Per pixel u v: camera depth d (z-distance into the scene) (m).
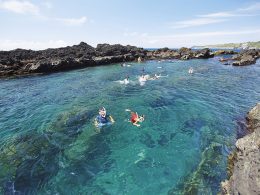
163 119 15.75
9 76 38.41
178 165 10.25
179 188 8.73
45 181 9.44
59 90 26.25
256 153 8.05
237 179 7.57
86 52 59.88
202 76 33.22
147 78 31.94
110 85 28.00
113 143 12.52
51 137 13.44
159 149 11.72
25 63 44.75
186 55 63.72
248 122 15.00
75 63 48.34
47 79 34.72
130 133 13.70
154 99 20.70
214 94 22.39
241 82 28.53
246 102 19.70
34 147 12.29
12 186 9.14
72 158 11.13
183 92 23.25
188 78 31.64
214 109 17.75
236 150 10.73
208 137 12.91
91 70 43.97
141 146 12.10
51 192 8.79
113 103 19.84
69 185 9.16
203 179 9.18
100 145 12.34
